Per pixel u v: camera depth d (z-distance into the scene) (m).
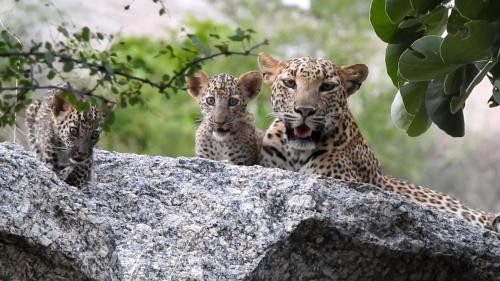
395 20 11.51
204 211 11.81
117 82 13.05
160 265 11.05
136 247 11.19
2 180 10.52
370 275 12.01
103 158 13.14
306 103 15.24
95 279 10.40
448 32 11.45
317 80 15.42
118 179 12.53
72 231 10.52
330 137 15.90
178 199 11.98
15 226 10.24
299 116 15.29
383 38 12.16
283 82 15.59
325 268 11.78
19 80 13.31
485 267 12.35
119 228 11.35
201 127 17.69
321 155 15.80
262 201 11.88
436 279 12.32
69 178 12.84
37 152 14.73
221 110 17.23
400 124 12.93
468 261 12.30
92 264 10.42
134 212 11.71
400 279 12.16
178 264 11.09
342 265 11.84
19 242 10.27
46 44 12.95
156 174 12.55
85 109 12.79
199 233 11.46
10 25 16.41
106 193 11.83
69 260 10.36
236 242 11.45
